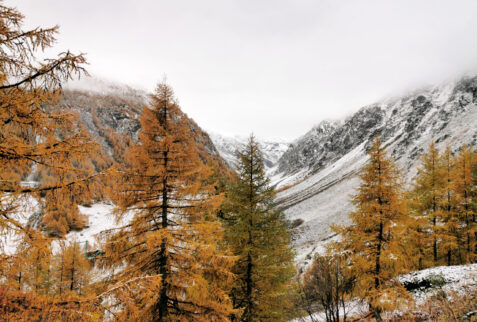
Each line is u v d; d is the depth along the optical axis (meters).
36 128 4.80
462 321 7.22
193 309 8.45
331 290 7.27
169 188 8.84
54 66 4.57
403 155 100.25
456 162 18.31
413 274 15.51
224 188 14.02
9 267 4.30
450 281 13.15
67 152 4.97
